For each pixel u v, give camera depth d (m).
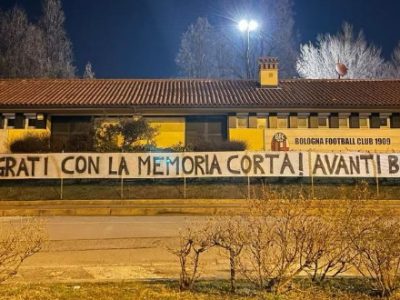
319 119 27.75
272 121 27.48
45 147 23.52
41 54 49.66
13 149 23.80
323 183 20.20
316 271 6.59
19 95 28.38
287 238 6.15
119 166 19.97
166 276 7.49
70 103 26.73
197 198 19.17
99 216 16.25
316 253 6.26
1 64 47.97
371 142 27.62
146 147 22.56
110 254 9.38
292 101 27.28
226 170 19.88
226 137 27.94
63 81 32.31
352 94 29.14
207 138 28.03
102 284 6.67
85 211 17.12
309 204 6.37
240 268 6.78
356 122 27.72
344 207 6.35
